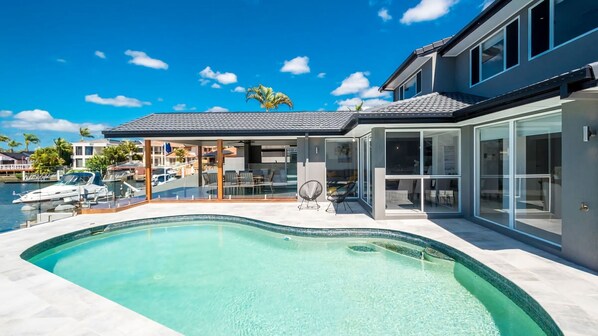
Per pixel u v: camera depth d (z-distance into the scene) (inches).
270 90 1295.5
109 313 154.3
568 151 218.4
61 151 2057.1
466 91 418.9
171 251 314.7
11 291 181.3
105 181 525.3
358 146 539.8
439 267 257.3
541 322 156.4
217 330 170.2
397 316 179.8
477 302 195.6
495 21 331.9
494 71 356.8
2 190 1066.1
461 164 372.2
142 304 202.4
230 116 624.7
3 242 296.7
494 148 316.5
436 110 323.6
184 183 610.9
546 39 273.6
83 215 435.8
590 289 173.5
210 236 371.2
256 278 241.8
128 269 265.6
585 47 234.1
